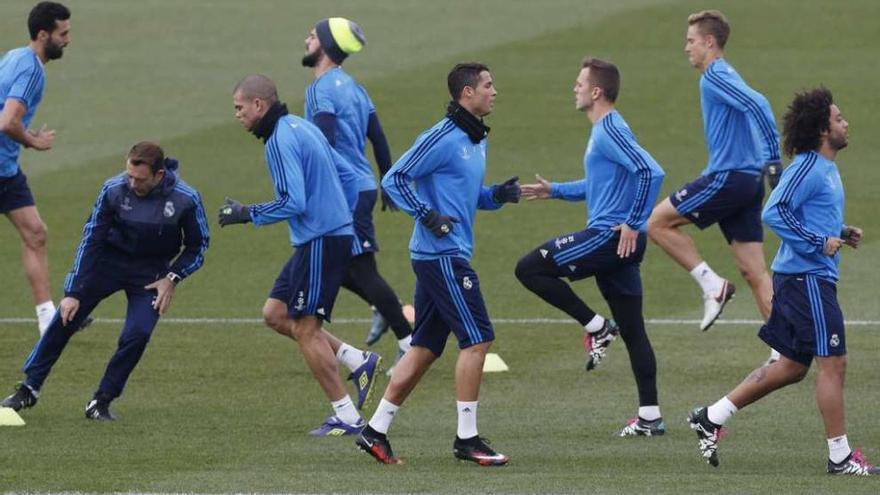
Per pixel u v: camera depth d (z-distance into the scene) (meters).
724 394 39.00
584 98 35.84
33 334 45.88
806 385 40.00
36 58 43.03
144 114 81.38
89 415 36.12
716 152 41.16
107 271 36.47
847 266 53.97
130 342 35.97
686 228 60.84
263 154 73.62
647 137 76.00
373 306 41.41
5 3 104.19
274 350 43.97
